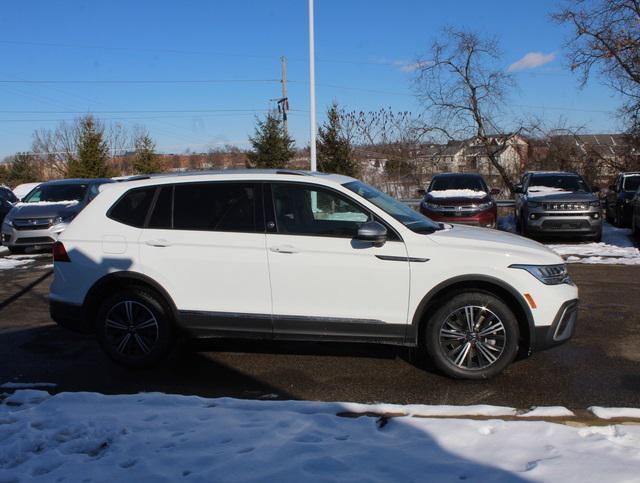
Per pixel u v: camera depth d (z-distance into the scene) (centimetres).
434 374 528
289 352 597
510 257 502
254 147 3222
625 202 1642
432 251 505
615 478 317
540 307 501
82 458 357
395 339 514
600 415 418
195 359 581
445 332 509
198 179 552
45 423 411
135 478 330
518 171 2939
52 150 5675
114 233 550
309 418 408
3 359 588
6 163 6350
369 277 509
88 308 554
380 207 531
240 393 493
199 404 442
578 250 1277
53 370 555
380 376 526
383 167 2825
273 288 522
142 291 546
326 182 534
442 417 417
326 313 518
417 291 505
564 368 537
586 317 714
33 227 1351
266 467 337
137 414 421
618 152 2511
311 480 321
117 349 550
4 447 374
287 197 535
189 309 537
